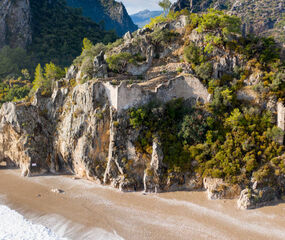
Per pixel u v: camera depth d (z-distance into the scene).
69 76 73.44
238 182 50.41
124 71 68.00
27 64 135.38
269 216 45.50
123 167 55.59
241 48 62.78
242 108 57.00
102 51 71.44
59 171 66.69
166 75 64.62
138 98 58.00
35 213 48.66
